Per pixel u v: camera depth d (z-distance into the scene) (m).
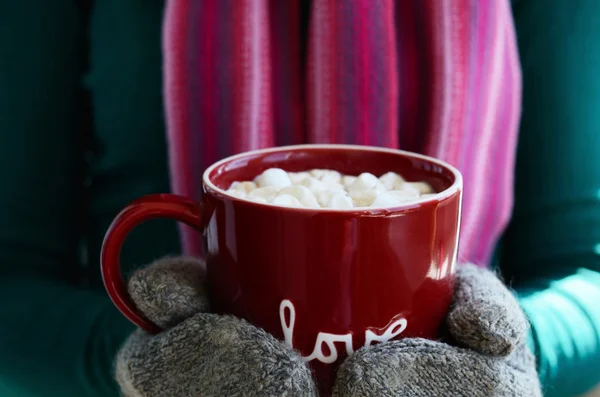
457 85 0.50
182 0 0.50
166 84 0.51
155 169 0.52
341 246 0.35
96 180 0.54
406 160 0.41
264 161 0.42
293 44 0.50
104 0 0.52
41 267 0.51
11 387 0.46
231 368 0.37
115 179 0.53
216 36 0.50
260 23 0.50
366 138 0.50
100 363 0.45
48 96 0.52
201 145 0.51
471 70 0.51
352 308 0.36
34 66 0.51
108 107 0.52
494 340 0.38
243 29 0.50
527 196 0.55
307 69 0.50
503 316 0.38
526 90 0.54
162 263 0.41
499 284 0.41
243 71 0.50
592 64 0.53
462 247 0.53
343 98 0.50
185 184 0.51
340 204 0.37
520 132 0.55
